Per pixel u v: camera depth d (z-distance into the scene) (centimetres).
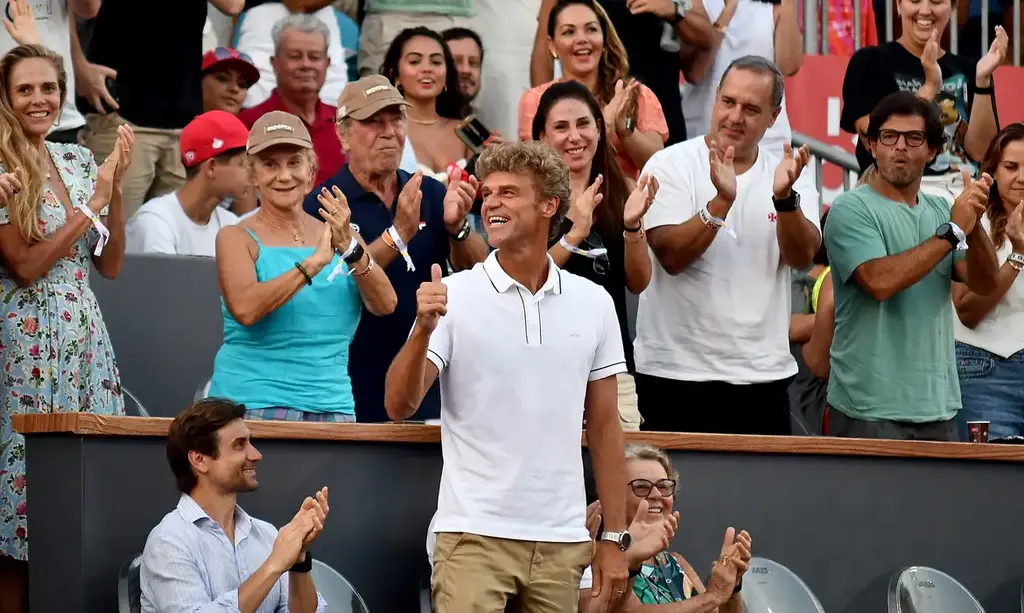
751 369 1906
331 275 1577
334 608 1511
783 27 2633
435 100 2370
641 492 1567
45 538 1479
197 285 2095
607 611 1405
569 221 1820
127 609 1416
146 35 2283
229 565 1403
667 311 1923
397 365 1304
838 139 2806
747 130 1922
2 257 1600
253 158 1619
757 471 1753
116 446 1484
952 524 1838
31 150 1630
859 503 1797
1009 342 2105
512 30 2525
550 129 1845
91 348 1669
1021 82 2939
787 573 1702
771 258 1930
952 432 1934
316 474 1562
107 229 1662
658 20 2467
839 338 1955
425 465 1609
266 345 1572
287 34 2341
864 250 1902
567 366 1347
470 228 1742
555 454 1334
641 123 2292
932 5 2505
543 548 1317
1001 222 2161
